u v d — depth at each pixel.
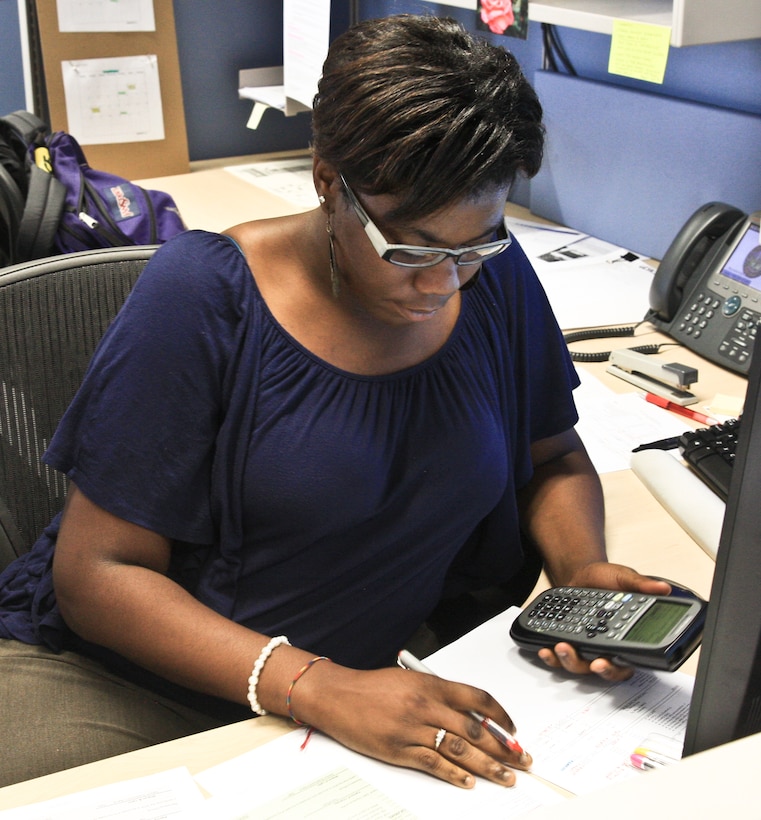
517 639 0.87
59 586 0.92
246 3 2.27
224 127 2.38
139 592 0.88
